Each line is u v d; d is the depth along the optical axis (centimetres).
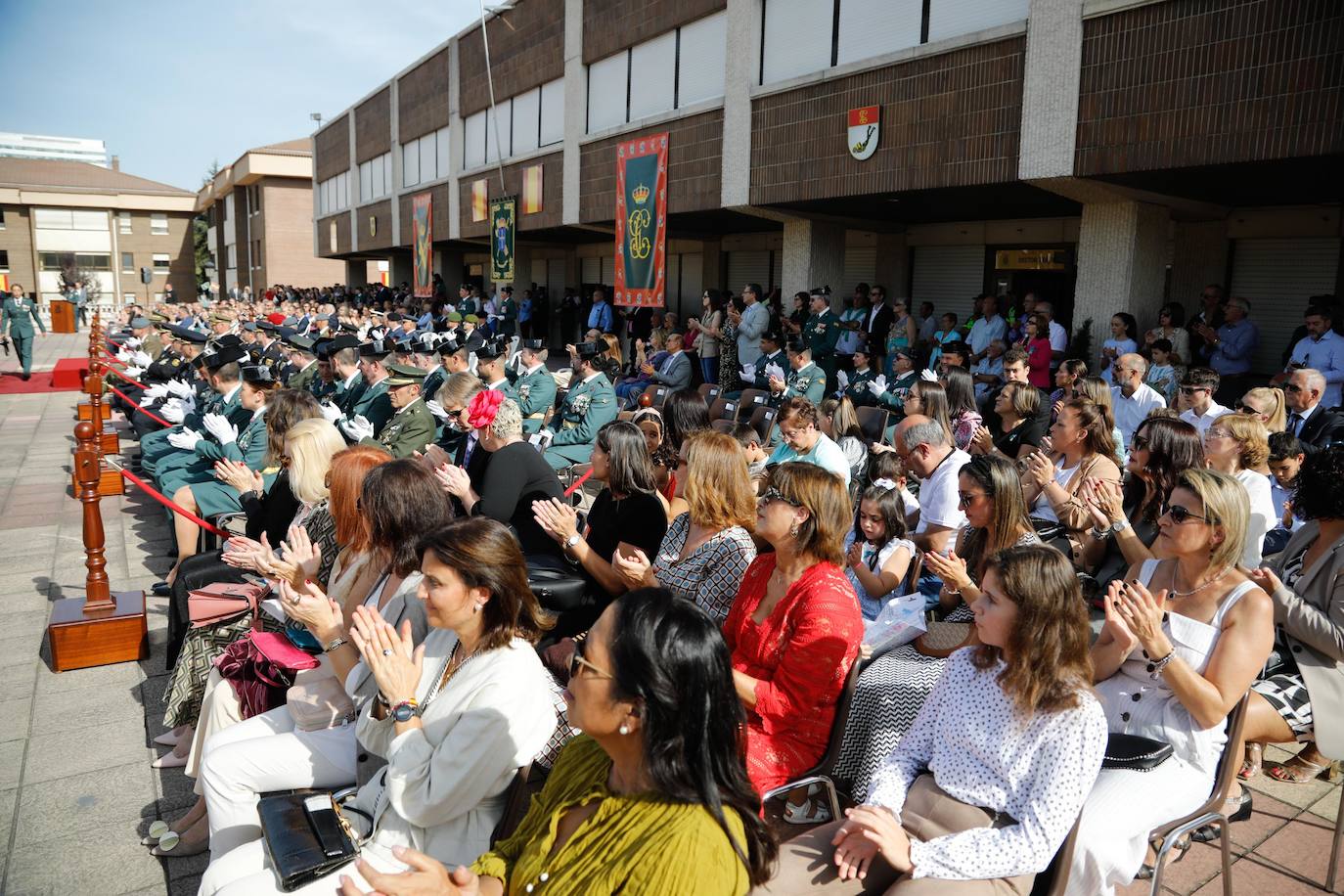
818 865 234
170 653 492
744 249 1869
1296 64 727
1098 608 444
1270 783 386
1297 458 484
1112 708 300
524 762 248
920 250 1527
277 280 4375
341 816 259
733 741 180
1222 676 277
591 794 187
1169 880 316
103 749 422
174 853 344
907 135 1069
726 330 1356
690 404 582
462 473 514
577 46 1775
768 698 288
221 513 639
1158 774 273
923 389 618
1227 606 287
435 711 252
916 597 382
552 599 408
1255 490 457
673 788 173
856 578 442
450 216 2469
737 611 325
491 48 2164
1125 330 925
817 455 572
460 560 245
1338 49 702
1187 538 291
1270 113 745
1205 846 337
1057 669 233
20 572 684
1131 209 959
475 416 485
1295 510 357
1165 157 817
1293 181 889
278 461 521
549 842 189
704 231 1864
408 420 702
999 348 1051
